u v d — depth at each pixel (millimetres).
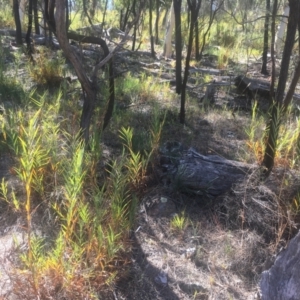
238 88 6648
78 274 2387
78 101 5145
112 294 2539
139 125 4750
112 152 3938
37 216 2977
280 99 3311
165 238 3043
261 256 2922
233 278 2787
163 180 3527
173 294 2623
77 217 2555
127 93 5898
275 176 3295
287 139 3527
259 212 3143
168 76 7773
